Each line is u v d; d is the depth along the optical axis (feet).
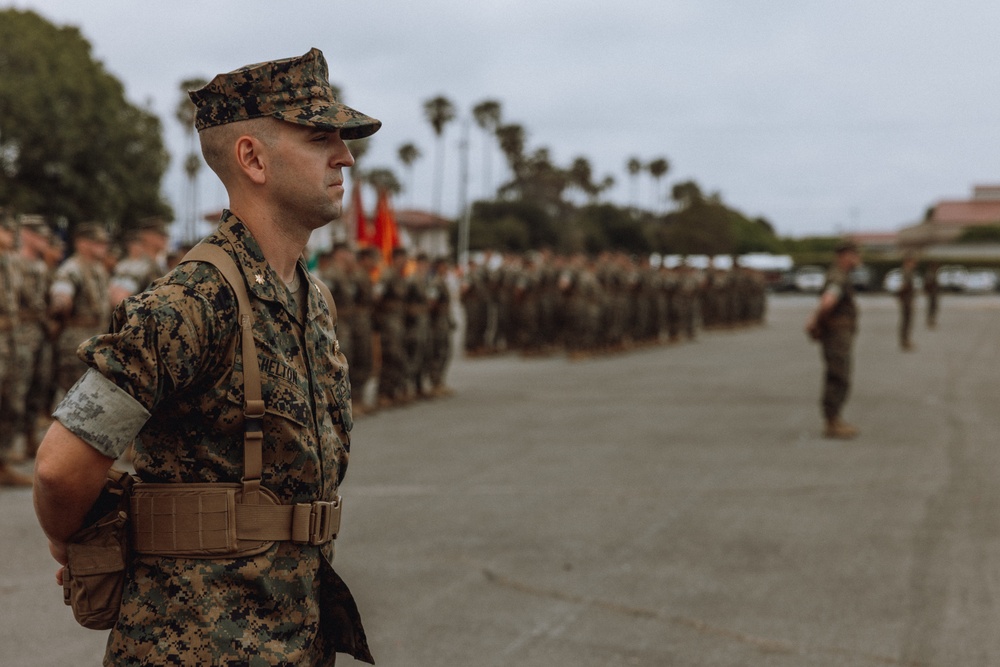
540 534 19.99
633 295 71.10
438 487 24.35
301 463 6.36
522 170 266.98
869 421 34.76
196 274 6.14
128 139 110.73
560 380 49.55
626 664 13.35
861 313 119.96
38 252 29.71
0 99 99.40
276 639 6.23
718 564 17.90
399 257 40.32
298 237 6.71
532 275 63.93
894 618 15.06
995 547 18.83
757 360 61.00
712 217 259.60
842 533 19.97
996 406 38.27
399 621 14.99
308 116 6.40
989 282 193.16
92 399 5.83
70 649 13.89
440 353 42.70
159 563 6.16
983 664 13.29
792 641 14.14
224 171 6.59
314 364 6.63
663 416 36.45
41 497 5.98
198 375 6.09
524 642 14.15
